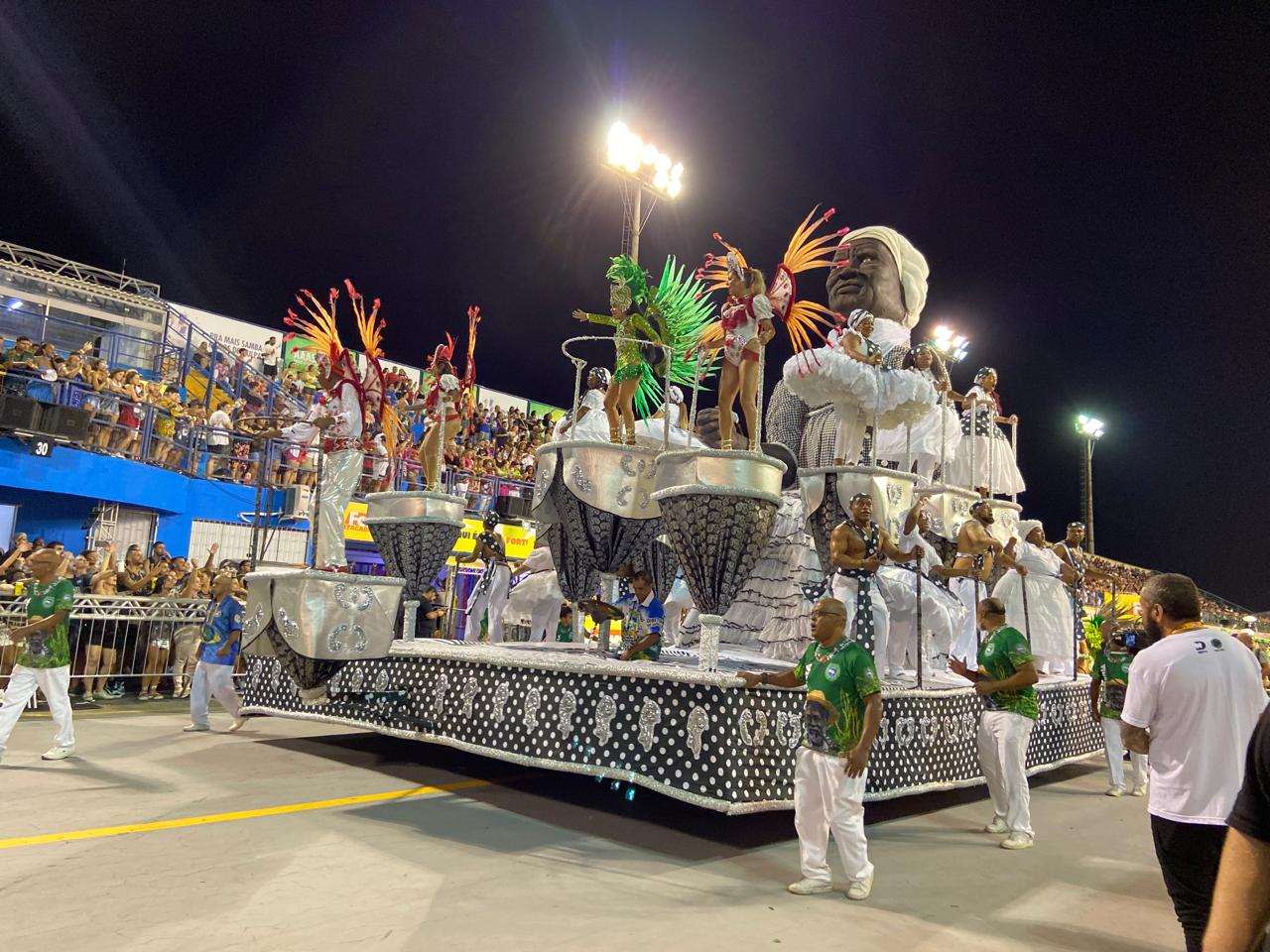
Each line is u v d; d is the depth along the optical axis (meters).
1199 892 3.37
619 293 7.91
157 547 13.16
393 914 4.06
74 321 18.89
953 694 7.48
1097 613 14.43
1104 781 9.77
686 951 3.82
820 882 4.81
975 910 4.68
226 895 4.20
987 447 10.76
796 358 7.29
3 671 9.90
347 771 7.64
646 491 7.44
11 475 13.22
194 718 9.16
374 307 9.31
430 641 8.88
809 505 7.14
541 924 4.04
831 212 7.20
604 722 6.25
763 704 5.82
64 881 4.31
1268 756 1.76
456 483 17.61
